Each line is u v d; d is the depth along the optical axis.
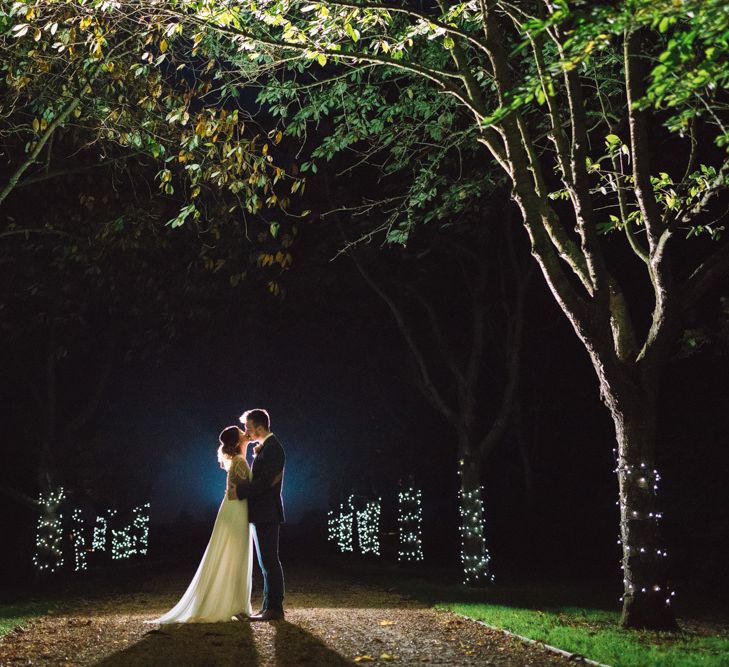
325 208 22.22
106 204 16.28
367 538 35.19
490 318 26.59
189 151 11.93
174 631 10.14
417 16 10.58
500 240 23.28
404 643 9.39
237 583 11.05
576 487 29.70
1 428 28.73
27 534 29.67
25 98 13.94
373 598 16.88
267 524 11.18
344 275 23.83
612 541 25.89
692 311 21.69
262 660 8.17
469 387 22.17
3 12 10.78
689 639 10.17
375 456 34.59
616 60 13.14
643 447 11.27
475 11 11.49
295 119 14.47
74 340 27.86
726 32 6.82
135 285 21.48
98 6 10.79
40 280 21.86
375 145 15.73
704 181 11.04
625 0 7.00
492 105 15.28
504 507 32.34
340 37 11.46
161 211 16.45
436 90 15.18
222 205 13.16
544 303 27.69
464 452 21.88
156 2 11.01
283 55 12.39
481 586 20.62
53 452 28.52
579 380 29.16
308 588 19.67
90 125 13.78
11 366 26.45
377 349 27.95
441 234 22.19
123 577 26.03
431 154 16.62
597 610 14.07
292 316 27.19
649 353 11.23
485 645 9.30
